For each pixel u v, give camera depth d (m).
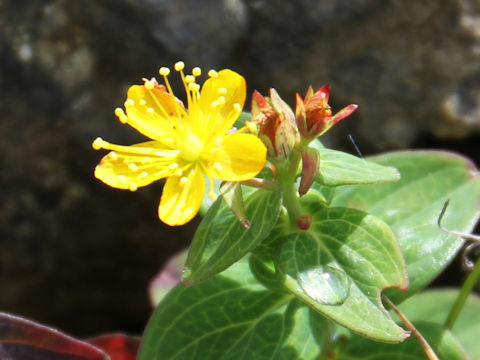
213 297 0.13
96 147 0.12
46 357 0.13
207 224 0.12
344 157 0.12
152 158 0.12
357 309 0.12
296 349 0.13
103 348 0.15
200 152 0.12
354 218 0.12
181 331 0.13
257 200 0.12
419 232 0.14
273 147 0.12
